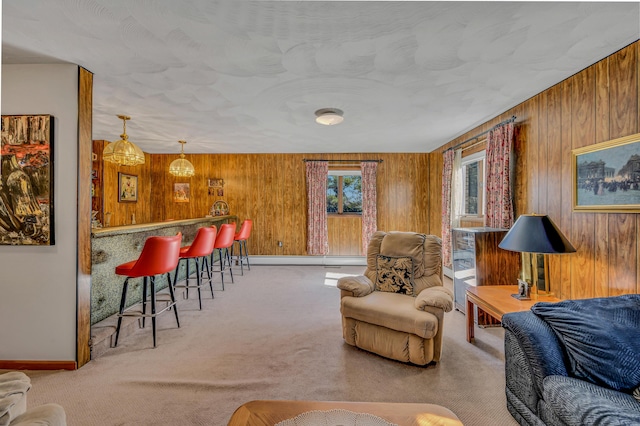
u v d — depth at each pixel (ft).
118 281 9.25
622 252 6.45
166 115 11.34
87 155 7.37
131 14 5.28
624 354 4.12
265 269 17.90
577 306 4.86
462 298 10.78
